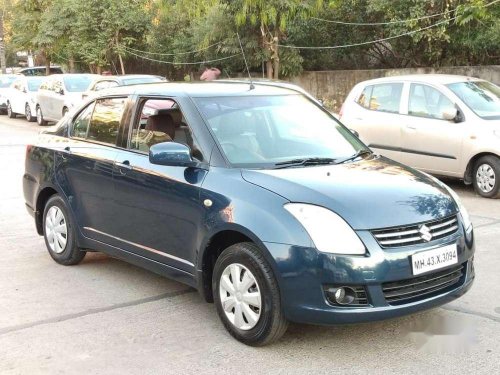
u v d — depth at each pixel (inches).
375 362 159.2
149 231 200.1
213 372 156.3
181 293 215.5
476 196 370.0
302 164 187.2
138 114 214.7
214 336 177.9
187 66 1044.5
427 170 389.7
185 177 185.5
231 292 171.6
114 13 1072.8
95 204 223.8
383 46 821.9
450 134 372.5
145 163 201.2
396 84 410.0
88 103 243.0
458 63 756.0
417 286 160.7
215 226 171.6
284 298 157.8
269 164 185.0
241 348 169.2
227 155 184.2
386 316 154.6
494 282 217.6
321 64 897.5
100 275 235.9
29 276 235.5
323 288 153.8
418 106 394.3
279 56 846.5
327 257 152.7
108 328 185.6
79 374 157.2
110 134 224.1
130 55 1111.0
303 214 157.8
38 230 262.5
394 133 400.8
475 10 498.9
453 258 166.1
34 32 1278.3
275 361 161.0
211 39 869.8
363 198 162.2
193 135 191.8
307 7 753.0
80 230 234.2
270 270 160.4
